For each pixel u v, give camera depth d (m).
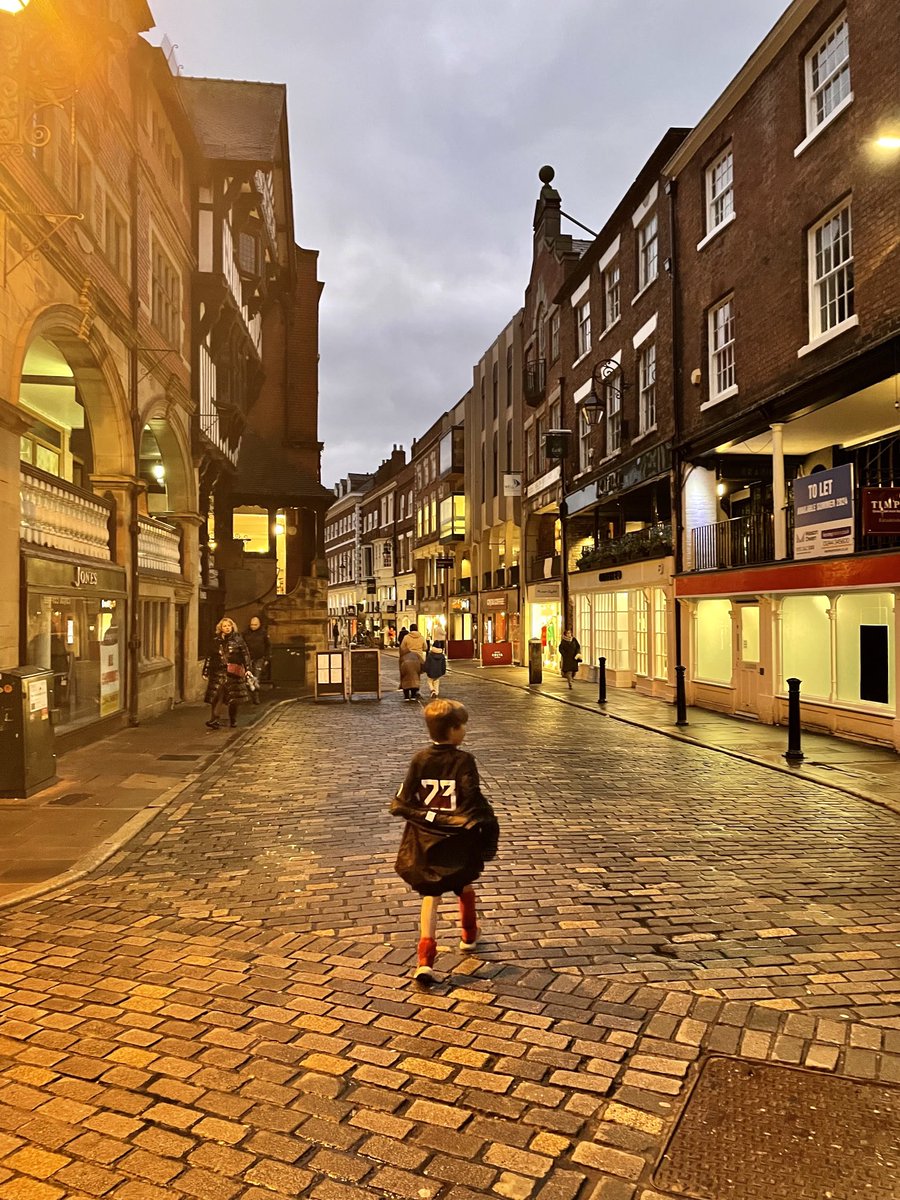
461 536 41.78
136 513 14.35
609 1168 2.70
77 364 12.69
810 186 13.20
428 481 51.03
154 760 10.84
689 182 17.67
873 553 11.17
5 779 8.36
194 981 4.14
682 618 18.08
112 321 13.10
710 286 16.70
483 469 38.47
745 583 14.58
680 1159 2.74
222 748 11.96
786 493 15.98
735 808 8.01
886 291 11.32
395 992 4.01
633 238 21.00
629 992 4.00
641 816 7.66
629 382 21.34
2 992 4.02
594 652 24.34
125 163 14.21
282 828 7.36
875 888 5.60
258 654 19.34
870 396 12.33
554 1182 2.63
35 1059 3.39
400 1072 3.28
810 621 13.61
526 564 31.62
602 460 23.06
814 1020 3.70
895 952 4.50
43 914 5.18
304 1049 3.46
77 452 17.56
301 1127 2.92
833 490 11.97
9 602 9.20
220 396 21.83
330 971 4.26
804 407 13.09
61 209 10.83
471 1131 2.89
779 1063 3.33
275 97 20.94
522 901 5.34
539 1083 3.20
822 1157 2.74
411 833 4.20
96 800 8.34
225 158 19.03
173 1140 2.85
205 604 21.86
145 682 15.40
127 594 13.93
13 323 9.41
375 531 67.62
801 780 9.46
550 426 28.39
